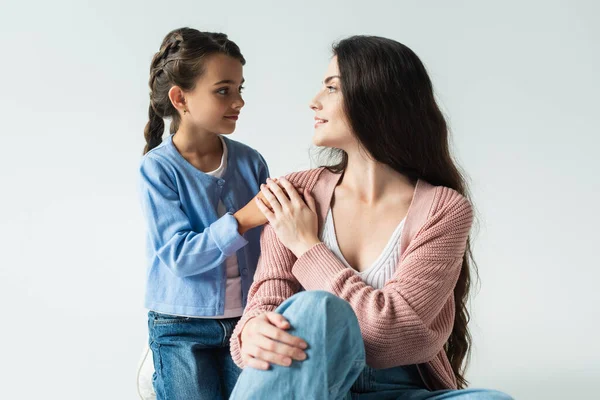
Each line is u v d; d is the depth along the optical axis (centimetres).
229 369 185
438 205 154
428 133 157
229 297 185
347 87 151
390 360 144
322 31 281
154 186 184
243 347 134
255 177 199
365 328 141
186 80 185
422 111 155
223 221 173
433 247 149
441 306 149
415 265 147
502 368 251
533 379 245
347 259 156
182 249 175
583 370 249
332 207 160
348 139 155
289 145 281
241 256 186
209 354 184
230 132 190
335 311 125
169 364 180
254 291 157
